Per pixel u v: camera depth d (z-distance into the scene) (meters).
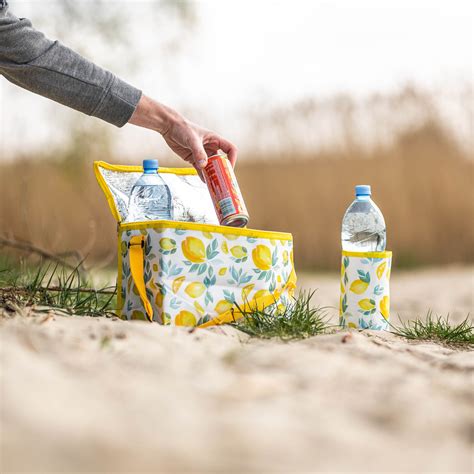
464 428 1.44
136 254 2.42
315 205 9.57
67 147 8.95
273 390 1.61
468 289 6.16
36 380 1.50
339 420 1.43
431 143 9.82
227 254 2.46
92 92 2.60
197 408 1.45
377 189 9.55
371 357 2.01
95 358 1.78
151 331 2.12
